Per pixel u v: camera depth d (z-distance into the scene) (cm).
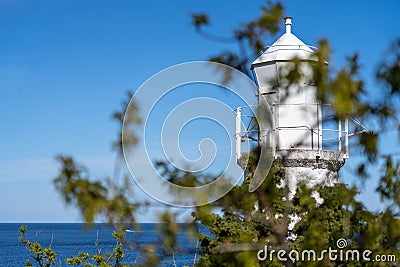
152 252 1036
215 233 1370
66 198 940
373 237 1079
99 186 949
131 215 962
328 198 1139
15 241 14212
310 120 1677
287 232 1204
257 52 998
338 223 1128
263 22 986
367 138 942
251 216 1130
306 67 919
